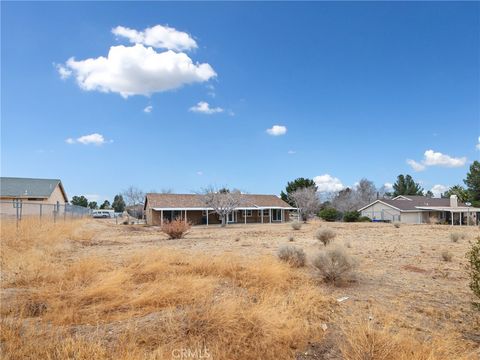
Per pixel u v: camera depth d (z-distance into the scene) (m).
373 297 6.04
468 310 5.26
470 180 57.62
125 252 11.87
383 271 8.54
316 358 3.70
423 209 47.12
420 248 13.77
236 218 48.56
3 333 4.02
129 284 6.46
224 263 8.16
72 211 31.44
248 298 5.67
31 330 4.17
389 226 33.22
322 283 7.12
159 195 46.03
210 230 28.67
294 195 52.66
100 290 5.76
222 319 4.24
